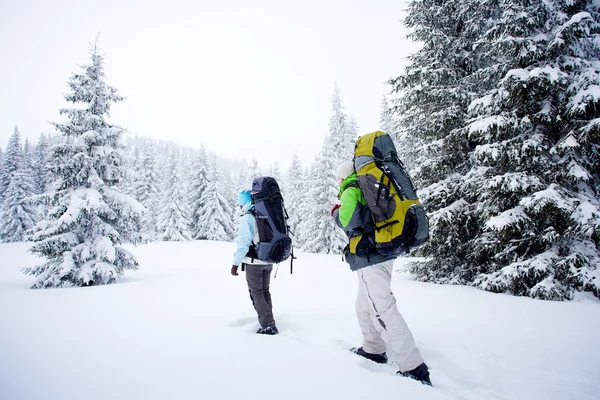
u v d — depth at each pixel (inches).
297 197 1647.4
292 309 193.9
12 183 1475.1
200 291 257.9
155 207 1699.1
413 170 386.6
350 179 116.0
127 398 68.2
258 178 157.8
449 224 329.7
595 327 160.2
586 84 250.2
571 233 246.5
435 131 370.0
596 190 269.0
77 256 412.8
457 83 370.6
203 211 1643.7
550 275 254.4
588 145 262.5
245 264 149.5
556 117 260.7
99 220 439.8
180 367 86.7
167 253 839.7
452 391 93.0
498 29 290.2
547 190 250.5
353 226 108.7
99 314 162.4
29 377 77.2
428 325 161.8
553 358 119.8
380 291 105.0
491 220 274.2
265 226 145.9
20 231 1440.7
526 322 169.3
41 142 2030.0
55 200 442.9
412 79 389.1
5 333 119.3
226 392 72.7
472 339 140.1
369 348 116.6
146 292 252.7
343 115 1052.5
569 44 268.2
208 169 1692.9
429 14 380.8
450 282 338.0
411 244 99.7
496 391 94.7
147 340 112.6
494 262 311.6
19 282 444.8
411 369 95.5
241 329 144.3
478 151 286.2
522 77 262.8
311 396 72.3
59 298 224.2
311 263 550.9
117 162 473.7
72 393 69.5
